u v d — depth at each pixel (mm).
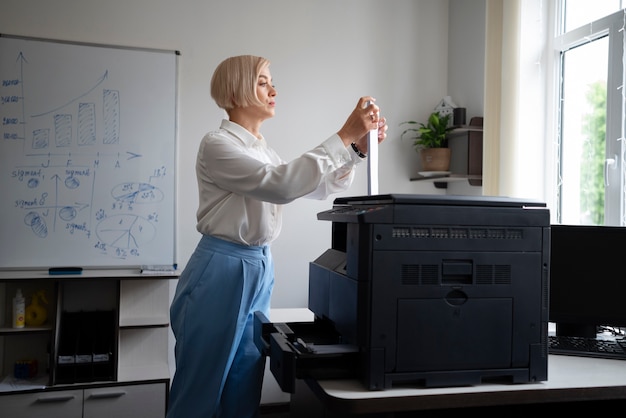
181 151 2809
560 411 1469
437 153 2893
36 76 2600
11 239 2572
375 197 1194
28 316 2570
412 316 1090
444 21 3184
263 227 1482
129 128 2717
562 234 1599
